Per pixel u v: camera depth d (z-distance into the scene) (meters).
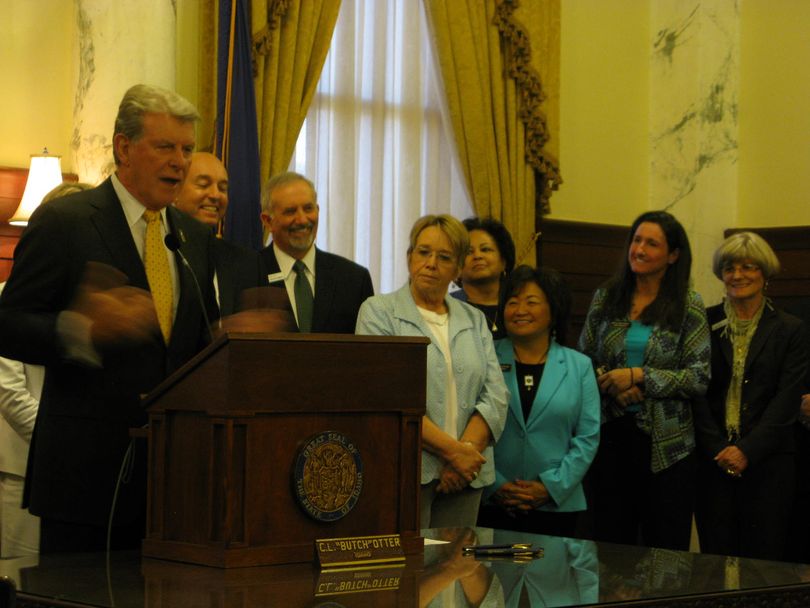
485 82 6.70
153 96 2.50
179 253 2.46
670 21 7.59
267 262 3.87
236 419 1.95
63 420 2.42
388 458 2.16
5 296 2.43
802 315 5.54
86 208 2.49
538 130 6.81
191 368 2.01
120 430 2.42
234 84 5.55
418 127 6.72
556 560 2.27
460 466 3.51
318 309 3.83
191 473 2.03
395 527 2.16
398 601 1.73
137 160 2.49
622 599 1.84
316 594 1.75
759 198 7.33
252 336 1.96
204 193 3.82
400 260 6.66
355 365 2.10
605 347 4.56
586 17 7.48
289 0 5.85
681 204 7.48
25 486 2.53
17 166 5.45
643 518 4.47
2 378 3.73
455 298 4.20
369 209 6.53
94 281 2.32
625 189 7.60
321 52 6.08
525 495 3.94
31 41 5.52
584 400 4.10
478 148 6.68
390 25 6.68
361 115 6.54
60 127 5.57
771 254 4.83
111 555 2.12
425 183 6.80
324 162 6.34
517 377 4.11
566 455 4.03
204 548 1.98
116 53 5.16
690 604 1.89
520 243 6.81
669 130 7.58
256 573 1.92
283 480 2.02
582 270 7.28
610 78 7.56
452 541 2.54
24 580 1.84
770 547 4.62
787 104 7.27
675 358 4.47
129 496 2.41
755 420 4.72
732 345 4.80
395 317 3.67
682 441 4.42
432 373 3.62
